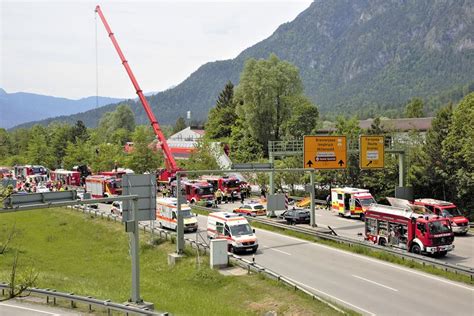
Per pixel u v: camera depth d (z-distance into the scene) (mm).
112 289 30078
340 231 44844
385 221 36344
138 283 23734
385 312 23094
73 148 115125
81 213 60750
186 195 66625
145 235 45500
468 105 56281
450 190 57312
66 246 47000
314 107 102812
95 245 46656
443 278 28719
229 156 101438
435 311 23062
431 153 58031
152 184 24938
